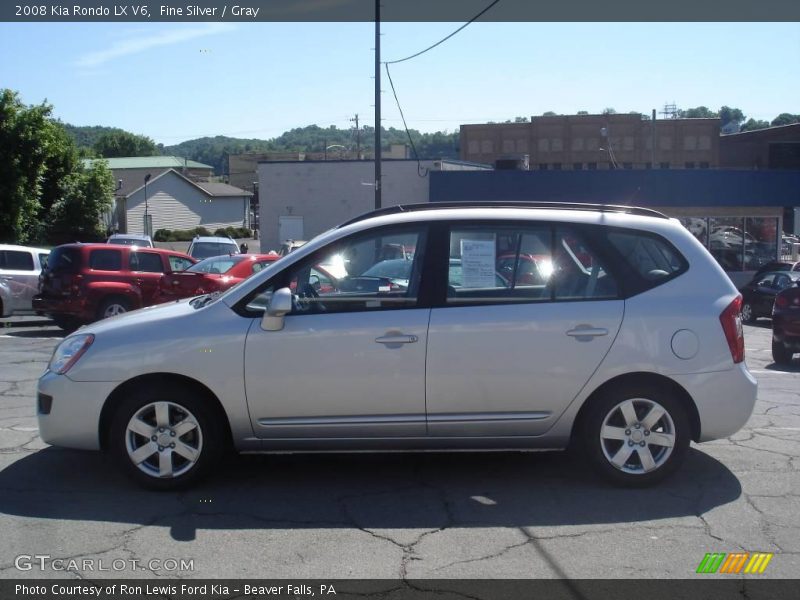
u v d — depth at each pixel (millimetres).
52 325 17156
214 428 5660
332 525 5117
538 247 5746
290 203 40344
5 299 16734
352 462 6418
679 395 5738
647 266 5777
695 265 5805
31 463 6391
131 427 5621
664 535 4961
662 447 5699
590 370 5598
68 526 5086
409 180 39219
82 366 5617
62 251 15164
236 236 59375
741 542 4859
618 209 6121
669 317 5633
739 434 7312
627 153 68938
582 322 5598
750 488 5797
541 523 5148
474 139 71062
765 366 12594
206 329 5590
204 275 14781
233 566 4523
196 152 177875
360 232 5793
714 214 31328
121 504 5473
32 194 35594
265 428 5617
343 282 5758
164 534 4965
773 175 31438
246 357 5547
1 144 34000
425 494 5684
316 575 4414
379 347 5547
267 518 5230
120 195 55375
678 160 68625
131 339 5609
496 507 5426
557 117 69562
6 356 12398
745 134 65500
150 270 15695
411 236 5781
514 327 5574
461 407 5605
